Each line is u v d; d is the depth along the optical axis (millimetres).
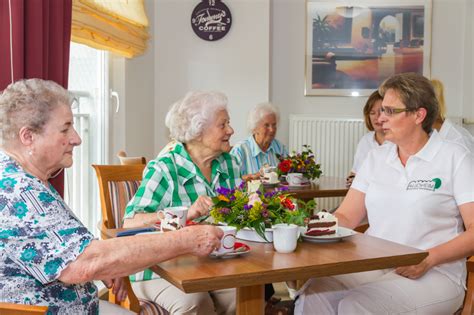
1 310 1187
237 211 1812
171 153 2314
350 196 2416
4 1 2125
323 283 2125
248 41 5133
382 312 1882
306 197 3420
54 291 1425
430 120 2143
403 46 5625
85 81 3775
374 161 2357
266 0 5090
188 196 2283
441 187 2104
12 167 1400
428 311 1968
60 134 1470
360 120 5488
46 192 1382
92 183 3885
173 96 5113
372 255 1662
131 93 4391
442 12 5617
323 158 5574
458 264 2113
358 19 5609
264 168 3697
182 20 5094
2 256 1337
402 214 2148
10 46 2141
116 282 1943
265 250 1731
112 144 4016
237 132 5195
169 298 2105
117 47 3643
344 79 5664
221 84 5160
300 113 5734
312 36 5637
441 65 5668
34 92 1443
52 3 2480
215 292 2287
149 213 2156
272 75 5688
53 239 1351
